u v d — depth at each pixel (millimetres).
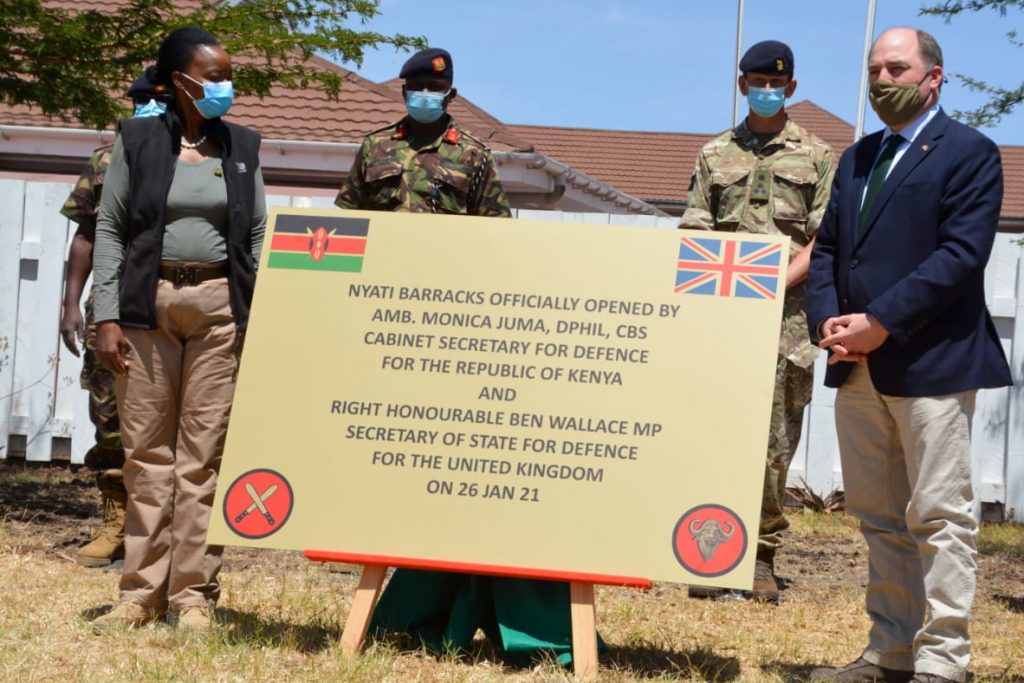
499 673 4273
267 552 6523
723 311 4355
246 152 4770
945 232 4180
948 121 4285
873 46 4332
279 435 4449
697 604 5773
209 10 8336
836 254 4523
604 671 4355
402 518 4340
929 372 4109
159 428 4680
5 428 9070
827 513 8773
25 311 9031
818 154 6105
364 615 4406
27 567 5668
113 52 7707
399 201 5895
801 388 6016
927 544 4145
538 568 4230
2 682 3836
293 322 4543
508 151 13219
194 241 4609
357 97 14359
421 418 4414
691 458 4238
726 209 6105
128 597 4656
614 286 4434
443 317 4488
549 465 4309
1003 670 4668
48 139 13422
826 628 5391
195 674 4027
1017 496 8734
